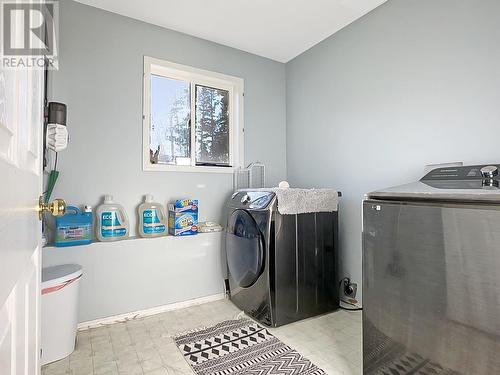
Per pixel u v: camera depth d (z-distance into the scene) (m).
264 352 1.66
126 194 2.21
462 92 1.66
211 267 2.45
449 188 1.11
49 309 1.56
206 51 2.58
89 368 1.52
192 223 2.36
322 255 2.15
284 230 1.97
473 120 1.61
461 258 0.95
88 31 2.08
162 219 2.34
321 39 2.58
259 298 2.01
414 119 1.90
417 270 1.07
